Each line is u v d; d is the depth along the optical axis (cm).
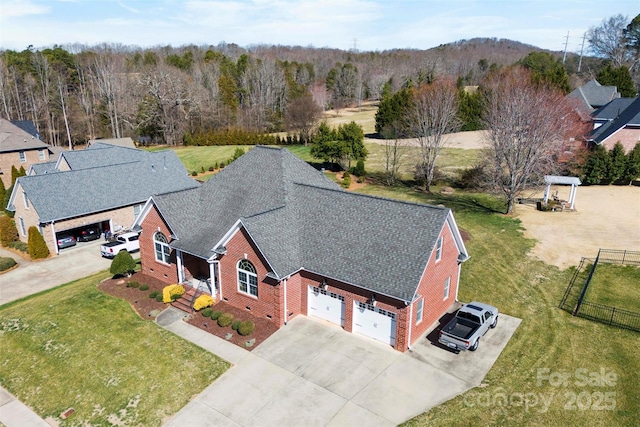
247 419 1609
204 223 2602
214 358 1955
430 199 4341
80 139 9281
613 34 10931
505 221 3628
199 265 2706
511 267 2816
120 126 9338
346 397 1706
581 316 2255
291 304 2231
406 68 14162
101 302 2459
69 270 3120
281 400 1698
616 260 2856
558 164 4419
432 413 1617
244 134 8050
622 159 4562
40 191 3428
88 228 3784
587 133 5531
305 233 2325
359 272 2030
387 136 6322
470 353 1970
